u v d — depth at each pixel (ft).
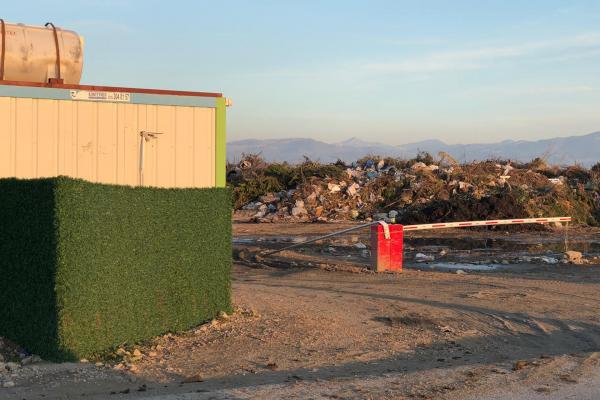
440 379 29.81
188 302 41.24
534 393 27.48
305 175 152.05
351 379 30.27
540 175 149.59
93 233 33.58
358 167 157.07
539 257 82.48
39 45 48.03
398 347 38.83
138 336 37.22
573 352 37.37
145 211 37.55
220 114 51.62
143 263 37.50
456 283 62.54
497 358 36.63
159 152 49.67
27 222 33.53
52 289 32.27
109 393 28.53
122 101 48.34
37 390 28.78
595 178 150.92
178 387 29.73
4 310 35.45
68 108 46.78
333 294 55.57
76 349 32.81
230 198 44.86
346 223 128.57
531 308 50.47
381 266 70.90
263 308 47.57
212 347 37.32
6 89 44.93
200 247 42.14
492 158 175.11
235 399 26.40
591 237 110.52
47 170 46.19
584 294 56.75
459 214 120.67
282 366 33.96
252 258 81.35
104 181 47.85
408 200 137.49
